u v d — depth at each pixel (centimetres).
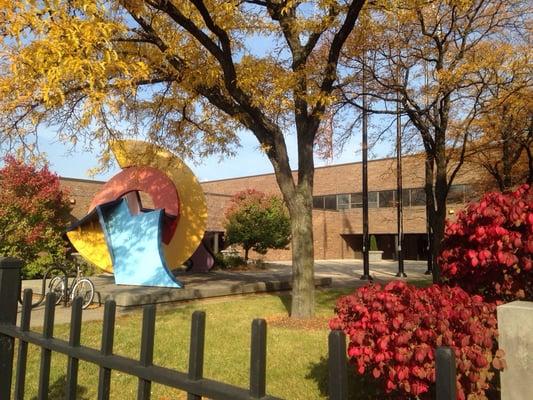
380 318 345
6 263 269
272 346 688
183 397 488
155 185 1527
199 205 1553
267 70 988
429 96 1190
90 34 550
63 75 573
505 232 391
